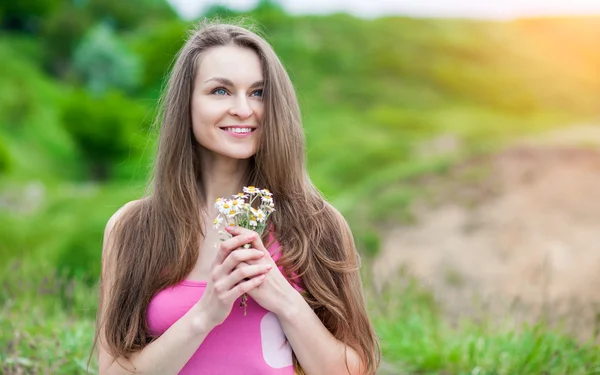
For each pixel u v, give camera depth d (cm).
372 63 3669
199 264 189
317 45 3706
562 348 385
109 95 2888
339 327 190
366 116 3031
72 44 3959
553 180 1218
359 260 202
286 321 178
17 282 438
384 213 1163
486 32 4269
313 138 2583
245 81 184
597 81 3906
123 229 196
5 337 367
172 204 189
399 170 1327
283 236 188
